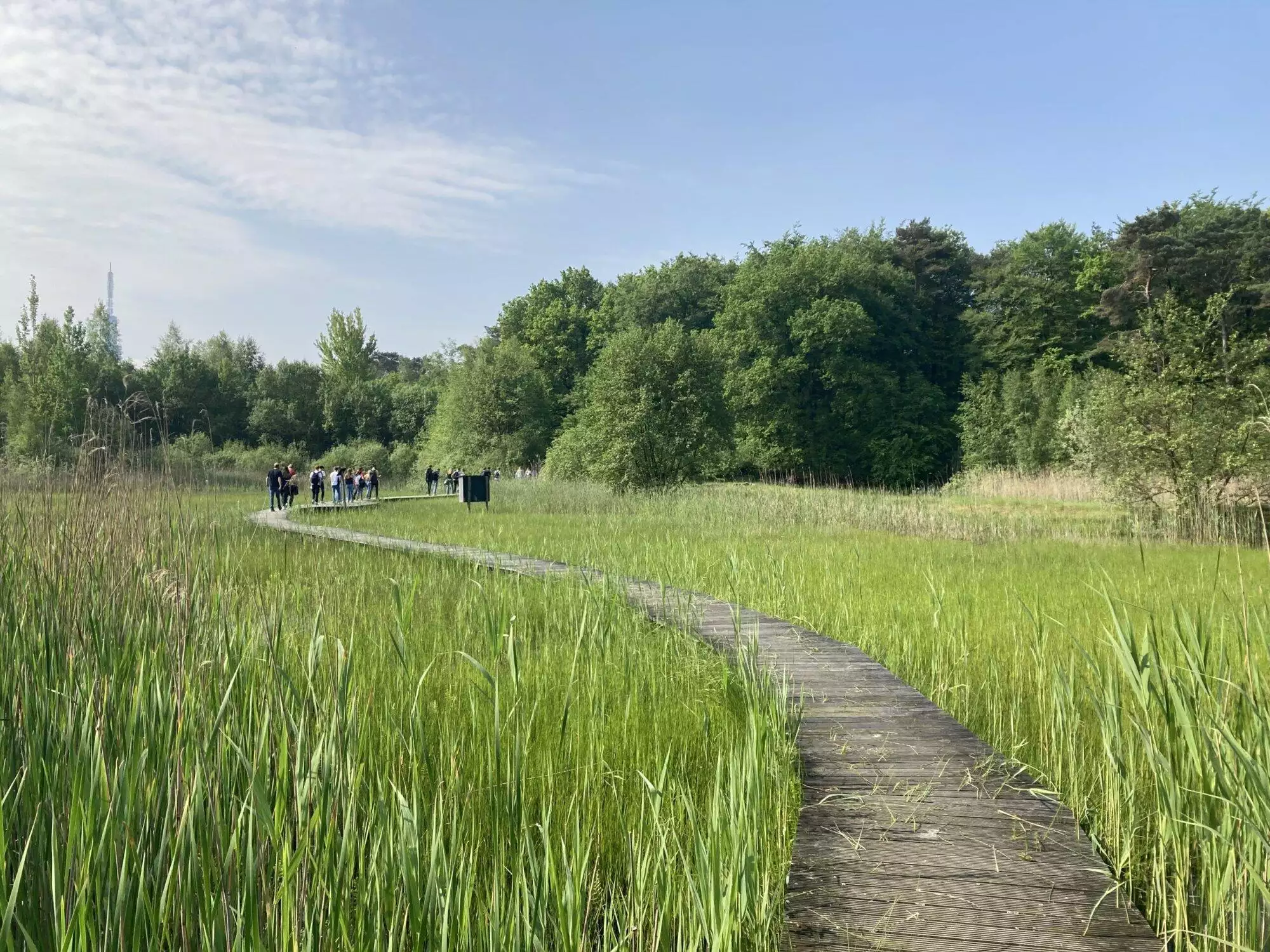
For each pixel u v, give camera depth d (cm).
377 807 268
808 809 382
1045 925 289
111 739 279
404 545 1280
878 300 5278
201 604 387
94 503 467
